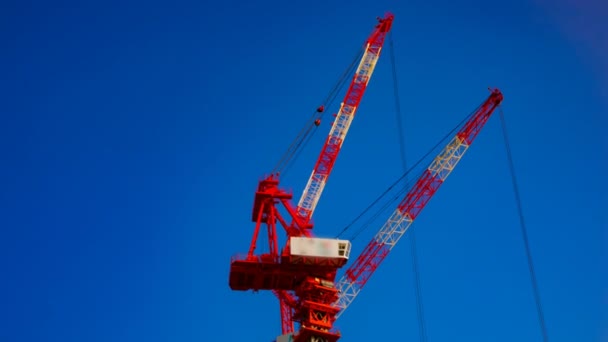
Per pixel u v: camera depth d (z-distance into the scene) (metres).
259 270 128.38
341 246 128.88
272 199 136.88
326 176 139.00
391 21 152.75
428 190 139.50
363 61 148.50
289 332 134.00
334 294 129.12
